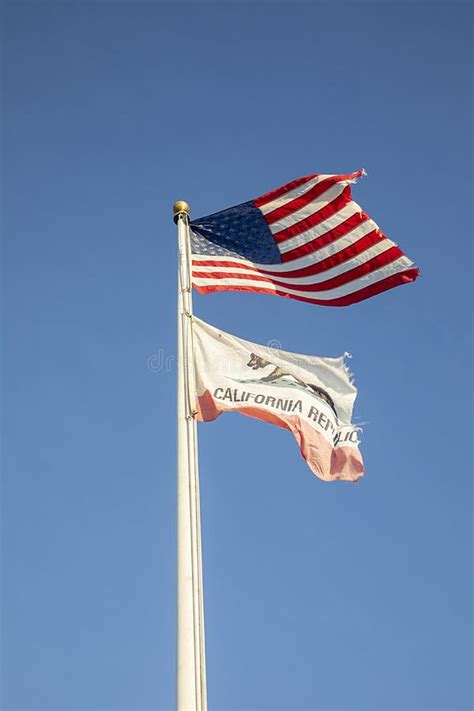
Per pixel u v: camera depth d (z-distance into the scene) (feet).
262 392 60.70
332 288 67.05
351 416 62.39
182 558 51.26
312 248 67.15
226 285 65.92
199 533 52.49
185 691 47.93
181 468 54.39
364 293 67.00
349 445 61.67
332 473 60.64
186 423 56.34
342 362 63.21
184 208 65.82
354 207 67.56
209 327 61.46
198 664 48.88
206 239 67.15
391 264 66.64
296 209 67.62
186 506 53.06
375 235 67.00
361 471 61.11
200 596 50.47
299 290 66.85
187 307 61.36
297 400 61.21
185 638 49.19
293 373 62.03
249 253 67.26
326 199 67.62
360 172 67.41
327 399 62.39
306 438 60.59
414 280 66.95
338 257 67.31
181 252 63.87
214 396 59.72
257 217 68.03
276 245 67.56
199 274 65.82
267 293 66.54
